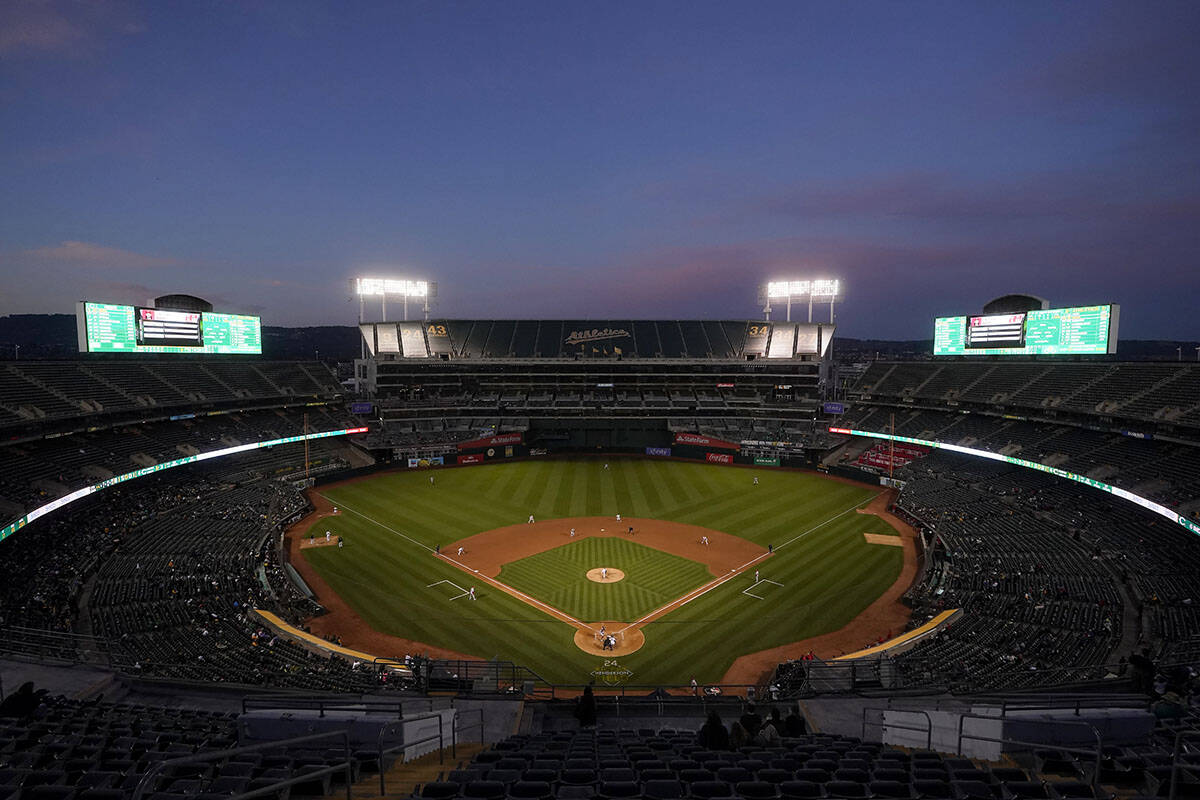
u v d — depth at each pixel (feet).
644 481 236.22
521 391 309.63
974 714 48.06
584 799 32.09
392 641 111.86
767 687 86.89
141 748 44.60
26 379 182.29
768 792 34.27
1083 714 44.55
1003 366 245.45
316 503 202.69
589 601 128.47
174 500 176.45
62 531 144.36
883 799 32.48
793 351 311.47
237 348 246.47
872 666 82.28
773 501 206.90
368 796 35.60
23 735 46.09
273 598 125.80
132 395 203.62
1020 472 199.72
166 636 101.35
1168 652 87.45
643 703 67.41
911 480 214.28
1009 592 122.21
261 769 39.11
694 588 134.82
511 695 68.64
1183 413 163.94
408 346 314.14
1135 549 134.92
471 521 184.44
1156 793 34.35
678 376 306.14
